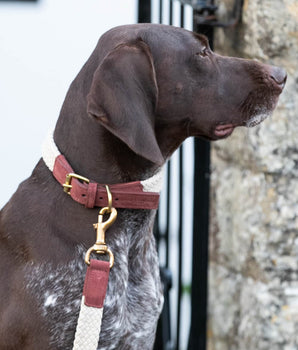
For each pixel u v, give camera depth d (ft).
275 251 21.17
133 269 18.07
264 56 20.31
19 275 17.24
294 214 20.97
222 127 18.56
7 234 17.65
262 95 18.58
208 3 20.89
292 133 20.59
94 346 16.81
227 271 22.68
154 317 18.29
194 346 22.54
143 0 24.67
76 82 18.02
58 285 17.04
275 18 20.12
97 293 16.75
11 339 17.19
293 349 21.36
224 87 18.39
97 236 16.97
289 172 20.81
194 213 22.13
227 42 21.43
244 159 21.44
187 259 31.63
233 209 22.13
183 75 18.10
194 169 21.98
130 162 17.66
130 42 17.43
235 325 22.41
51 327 17.04
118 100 16.55
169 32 18.13
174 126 18.37
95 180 17.63
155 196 17.57
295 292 21.27
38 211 17.52
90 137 17.61
